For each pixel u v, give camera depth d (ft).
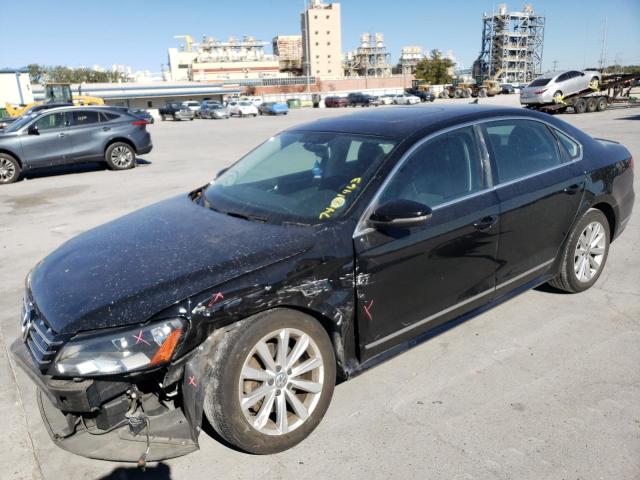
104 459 8.05
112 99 281.95
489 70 428.97
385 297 9.57
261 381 8.44
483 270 11.09
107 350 7.47
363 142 10.84
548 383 10.29
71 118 39.93
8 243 22.02
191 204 11.64
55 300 8.32
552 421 9.17
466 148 11.07
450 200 10.48
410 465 8.27
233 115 149.18
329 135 11.69
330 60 500.33
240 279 8.14
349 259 9.03
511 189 11.42
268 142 13.35
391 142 10.47
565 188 12.47
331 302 8.87
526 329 12.46
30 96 140.05
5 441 9.32
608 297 14.01
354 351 9.51
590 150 13.64
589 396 9.82
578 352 11.37
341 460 8.45
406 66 568.00
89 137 40.40
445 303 10.60
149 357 7.50
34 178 39.65
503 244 11.32
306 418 8.85
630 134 46.11
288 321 8.46
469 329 12.59
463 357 11.36
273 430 8.55
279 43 549.13
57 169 43.93
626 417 9.20
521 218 11.53
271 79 340.59
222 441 9.05
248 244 8.89
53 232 23.56
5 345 13.01
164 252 8.99
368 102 190.29
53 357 7.61
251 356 8.14
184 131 88.79
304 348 8.71
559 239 12.84
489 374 10.68
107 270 8.72
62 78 396.78
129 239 9.86
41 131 38.55
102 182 36.52
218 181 12.62
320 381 8.98
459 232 10.39
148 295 7.86
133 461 7.98
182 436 8.14
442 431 9.04
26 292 9.66
